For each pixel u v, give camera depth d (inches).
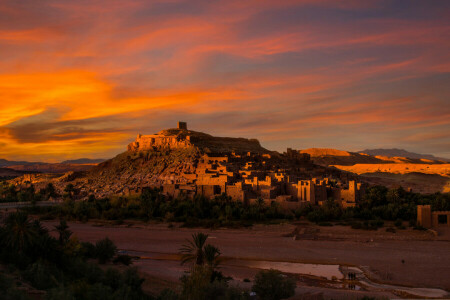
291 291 1830.7
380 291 2111.2
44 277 1694.1
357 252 2982.3
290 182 4923.7
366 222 3754.9
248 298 1681.8
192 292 1672.0
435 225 3602.4
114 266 2452.0
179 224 4153.5
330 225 3811.5
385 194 4451.3
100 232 3914.9
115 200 4923.7
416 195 4675.2
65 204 4982.8
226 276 2395.4
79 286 1549.0
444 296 2043.6
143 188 5231.3
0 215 4143.7
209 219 4200.3
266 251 3075.8
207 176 5231.3
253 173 5295.3
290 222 3969.0
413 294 2075.5
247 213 4111.7
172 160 6530.5
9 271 1743.4
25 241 2027.6
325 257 2881.4
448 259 2731.3
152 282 2103.8
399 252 2938.0
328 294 1993.1
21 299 1338.6
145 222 4308.6
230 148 7731.3
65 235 2481.5
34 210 5044.3
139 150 7416.3
